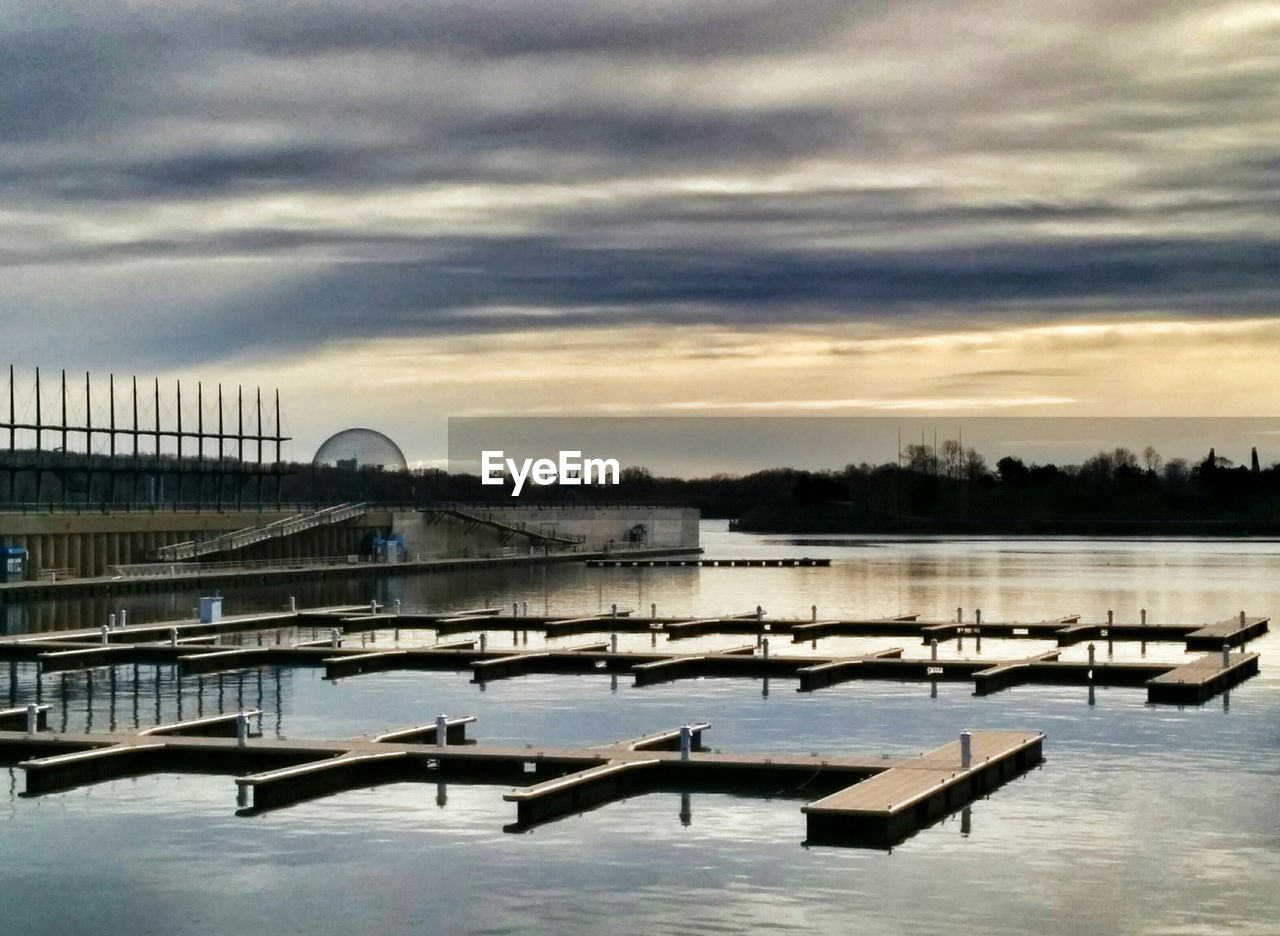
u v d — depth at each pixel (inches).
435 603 5142.7
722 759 1985.7
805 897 1510.8
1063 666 3093.0
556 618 4158.5
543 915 1466.5
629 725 2524.6
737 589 5974.4
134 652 3408.0
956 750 2050.9
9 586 4758.9
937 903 1491.1
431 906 1492.4
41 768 1975.9
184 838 1731.1
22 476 7485.2
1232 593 5738.2
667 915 1461.6
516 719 2591.0
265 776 1878.7
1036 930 1421.0
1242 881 1562.5
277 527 6481.3
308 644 3592.5
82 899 1521.9
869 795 1772.9
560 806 1835.6
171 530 6028.5
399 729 2306.8
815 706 2743.6
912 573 7249.0
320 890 1544.0
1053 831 1745.8
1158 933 1413.6
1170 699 2768.2
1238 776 2052.2
